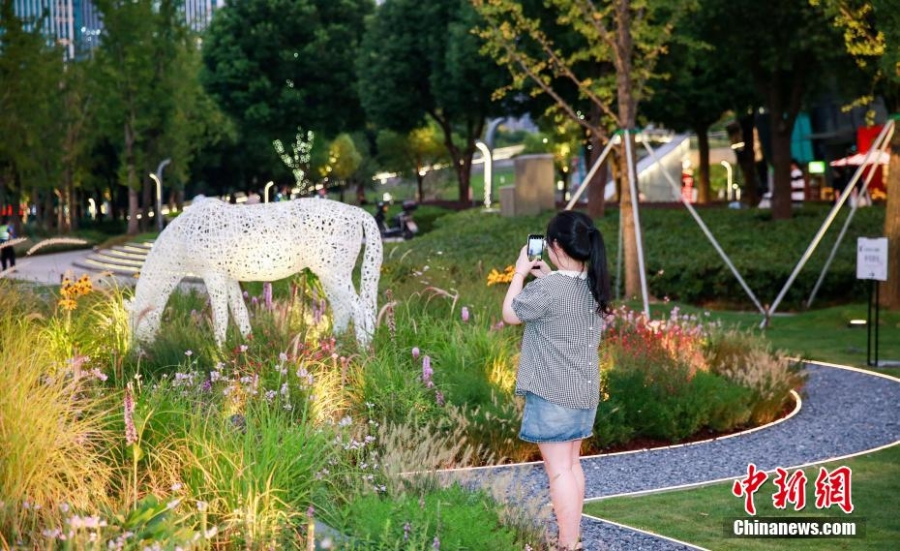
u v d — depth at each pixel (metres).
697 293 21.95
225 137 73.75
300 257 10.16
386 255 20.28
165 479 5.49
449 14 43.69
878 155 20.78
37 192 66.19
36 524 4.61
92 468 5.32
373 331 10.02
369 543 4.93
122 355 8.74
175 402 6.48
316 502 5.53
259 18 62.28
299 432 5.97
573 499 5.48
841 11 17.05
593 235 5.48
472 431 8.20
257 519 5.02
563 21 20.12
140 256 35.91
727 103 36.72
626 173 19.70
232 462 5.33
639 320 12.02
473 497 5.72
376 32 47.72
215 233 9.80
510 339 10.72
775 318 18.91
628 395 9.44
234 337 9.28
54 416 5.33
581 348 5.45
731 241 24.25
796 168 49.84
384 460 6.31
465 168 48.31
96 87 53.62
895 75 16.64
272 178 78.69
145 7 53.03
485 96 40.34
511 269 13.63
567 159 66.81
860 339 15.87
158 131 58.41
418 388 8.50
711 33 25.38
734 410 9.73
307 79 63.41
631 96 19.92
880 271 13.10
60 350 8.66
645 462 8.37
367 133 92.75
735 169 69.44
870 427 9.73
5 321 8.11
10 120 44.88
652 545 5.96
